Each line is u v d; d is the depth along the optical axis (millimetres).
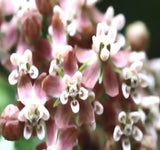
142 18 227
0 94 175
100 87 142
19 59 139
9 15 166
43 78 138
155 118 156
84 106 138
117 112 144
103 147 145
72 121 138
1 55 163
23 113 134
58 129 137
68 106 137
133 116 144
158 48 228
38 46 147
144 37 176
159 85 185
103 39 143
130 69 144
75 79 137
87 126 145
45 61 146
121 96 145
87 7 159
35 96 136
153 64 186
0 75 177
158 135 167
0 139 162
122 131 143
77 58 141
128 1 225
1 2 166
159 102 161
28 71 139
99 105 141
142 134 145
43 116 135
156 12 228
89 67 141
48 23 150
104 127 145
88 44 147
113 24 161
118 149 143
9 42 159
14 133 134
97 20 160
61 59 138
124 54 147
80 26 153
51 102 137
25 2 151
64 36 145
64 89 137
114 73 143
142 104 154
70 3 156
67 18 148
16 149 162
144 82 148
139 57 149
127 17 225
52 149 135
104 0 224
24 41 149
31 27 146
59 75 138
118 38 159
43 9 149
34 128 135
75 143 138
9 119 133
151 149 145
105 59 141
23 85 137
